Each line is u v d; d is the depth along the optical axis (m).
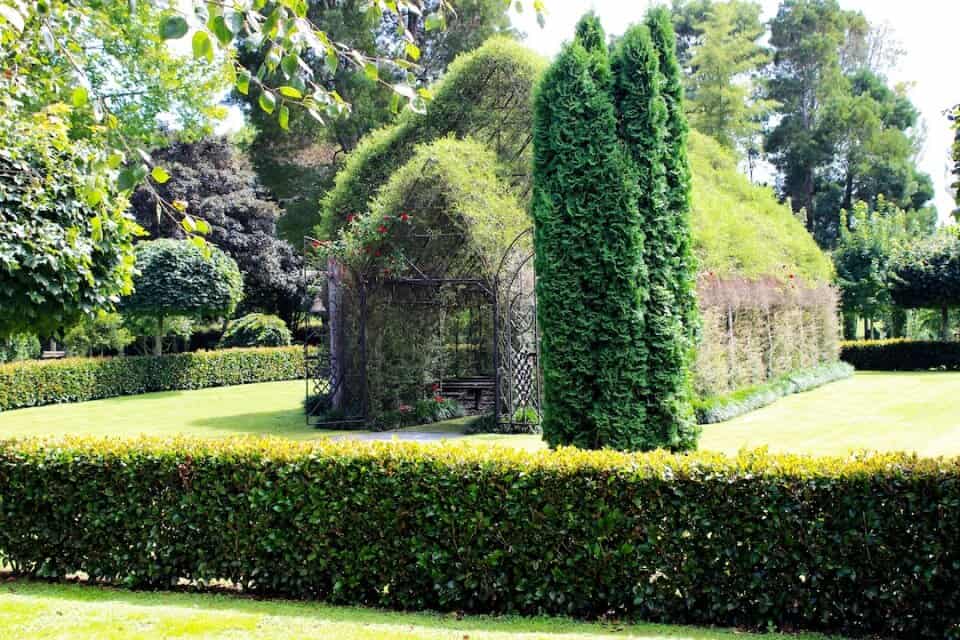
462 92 14.36
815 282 19.94
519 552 4.26
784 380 16.36
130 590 4.75
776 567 3.97
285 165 23.97
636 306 6.01
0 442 5.18
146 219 26.97
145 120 17.02
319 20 20.72
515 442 10.09
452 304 14.16
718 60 30.73
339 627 3.71
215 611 4.11
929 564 3.74
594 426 6.07
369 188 14.82
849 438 10.17
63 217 5.48
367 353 11.99
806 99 36.78
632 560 4.14
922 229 34.00
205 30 2.22
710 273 12.66
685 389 6.21
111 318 19.45
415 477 4.41
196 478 4.74
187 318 22.78
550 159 6.27
